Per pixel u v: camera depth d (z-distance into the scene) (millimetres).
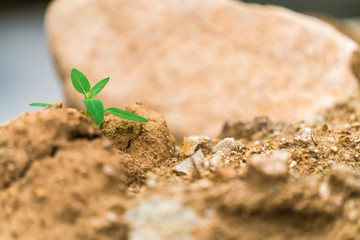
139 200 305
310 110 435
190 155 352
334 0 1395
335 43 490
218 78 483
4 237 302
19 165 310
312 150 346
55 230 299
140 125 350
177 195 306
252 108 455
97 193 304
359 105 430
